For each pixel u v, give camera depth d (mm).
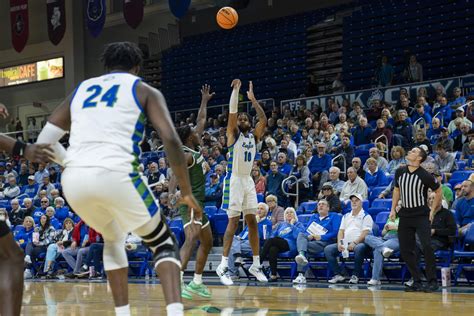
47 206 15320
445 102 14711
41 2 27172
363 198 11547
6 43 28391
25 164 19172
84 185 3316
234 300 6996
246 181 8188
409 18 20125
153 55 26047
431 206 9633
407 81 18016
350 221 10305
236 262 11406
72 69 26047
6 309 3518
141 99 3516
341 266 10789
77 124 3492
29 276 14023
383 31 20531
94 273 13117
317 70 22453
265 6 25000
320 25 22375
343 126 14297
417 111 14406
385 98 16562
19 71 27969
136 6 21656
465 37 19031
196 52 24594
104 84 3590
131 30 26125
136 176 3395
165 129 3434
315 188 13320
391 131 14008
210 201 13547
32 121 27641
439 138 12648
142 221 3404
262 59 23078
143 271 12805
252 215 8305
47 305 6906
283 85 22438
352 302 6781
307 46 22547
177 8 20703
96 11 21953
